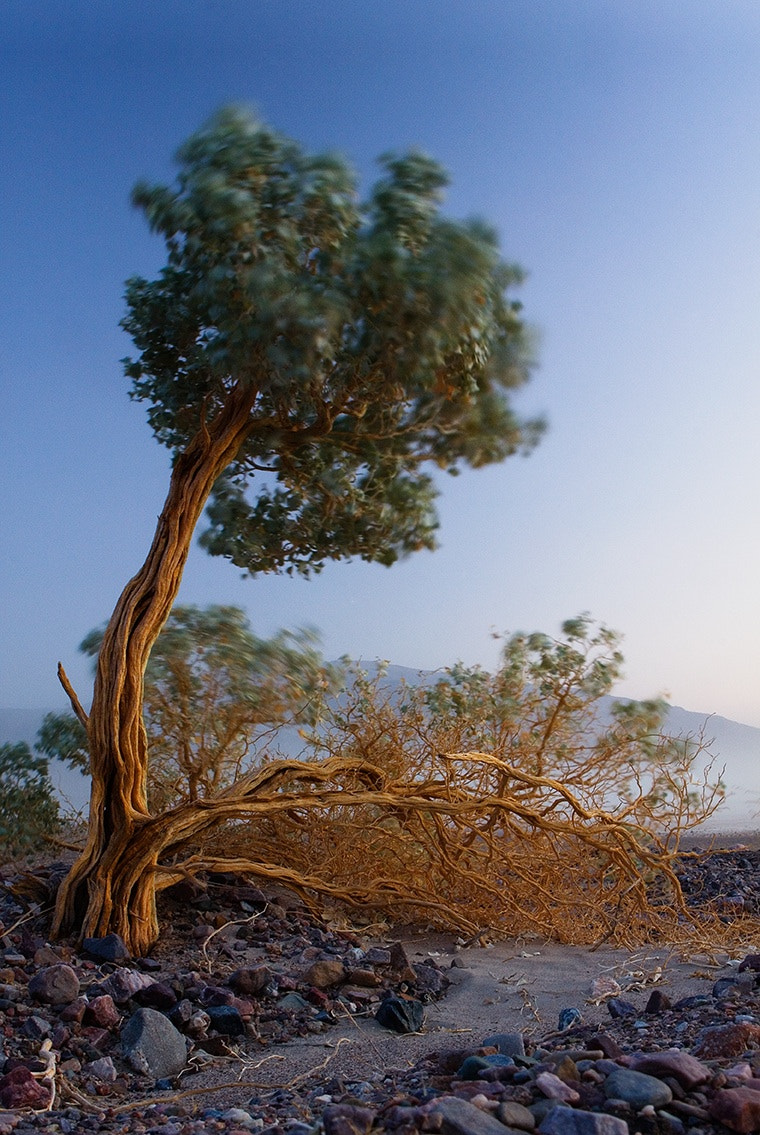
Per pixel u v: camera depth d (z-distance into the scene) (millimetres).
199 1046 4566
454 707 8203
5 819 7258
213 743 7508
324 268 5785
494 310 6227
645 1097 2951
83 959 5645
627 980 5535
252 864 6621
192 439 6551
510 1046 3904
